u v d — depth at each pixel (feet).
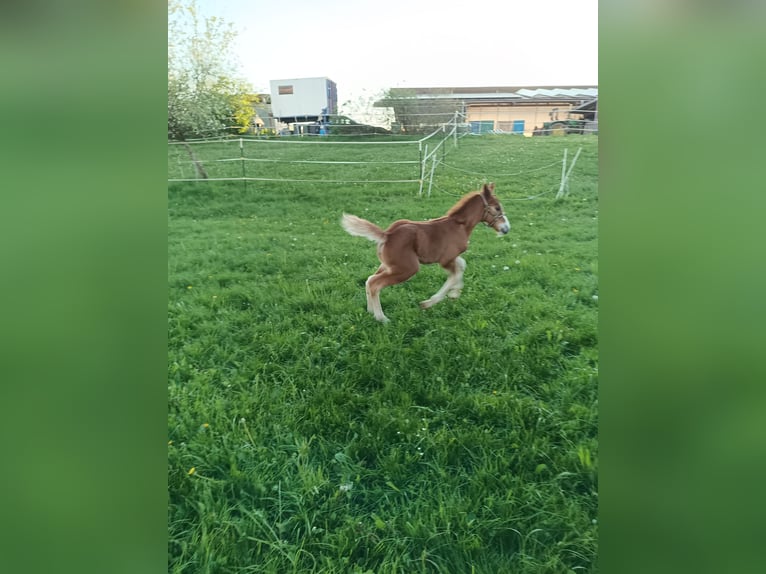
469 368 10.37
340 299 11.19
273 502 8.95
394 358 10.57
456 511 8.61
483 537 8.45
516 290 10.94
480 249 11.09
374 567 8.22
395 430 9.61
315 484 9.06
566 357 10.46
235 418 10.02
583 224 11.06
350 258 11.27
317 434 9.74
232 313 11.32
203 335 11.23
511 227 11.14
